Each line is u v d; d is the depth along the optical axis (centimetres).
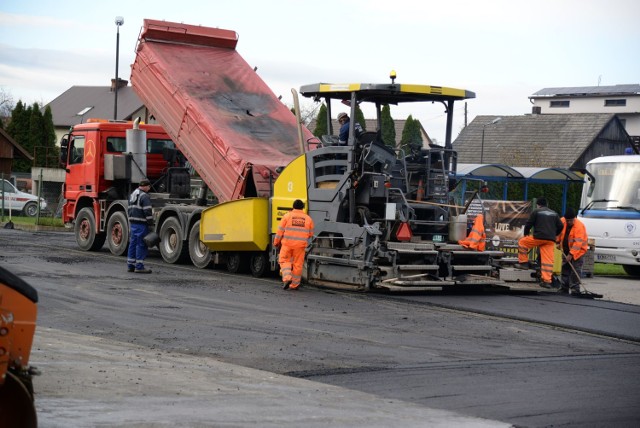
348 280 1658
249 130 1952
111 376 834
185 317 1273
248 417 711
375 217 1705
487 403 822
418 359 1035
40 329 1105
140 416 689
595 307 1582
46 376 812
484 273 1761
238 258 1903
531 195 3897
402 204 1684
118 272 1805
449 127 1784
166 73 2027
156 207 2188
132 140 2195
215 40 2139
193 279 1750
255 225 1812
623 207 2498
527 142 5572
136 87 2141
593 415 789
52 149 4966
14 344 542
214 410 728
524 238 1823
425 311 1435
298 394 818
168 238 2094
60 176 4516
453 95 1725
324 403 786
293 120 2030
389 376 933
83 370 852
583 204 2606
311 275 1736
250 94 2056
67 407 703
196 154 1978
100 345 1016
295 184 1773
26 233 2945
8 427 539
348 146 1673
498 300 1622
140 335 1118
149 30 2073
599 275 2542
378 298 1569
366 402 802
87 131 2295
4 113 8675
